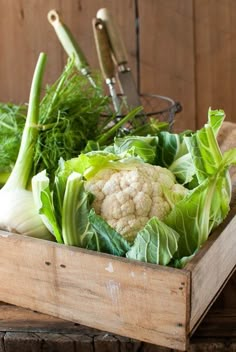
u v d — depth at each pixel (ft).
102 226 3.59
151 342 3.45
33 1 6.97
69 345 3.52
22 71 7.26
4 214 3.90
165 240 3.47
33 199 3.97
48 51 7.14
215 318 3.61
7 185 4.09
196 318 3.45
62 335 3.55
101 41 5.13
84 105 4.76
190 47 7.00
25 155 4.16
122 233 3.69
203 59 7.02
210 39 6.95
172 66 7.08
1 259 3.71
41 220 3.87
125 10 6.93
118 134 4.75
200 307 3.47
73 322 3.63
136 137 4.23
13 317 3.69
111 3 6.93
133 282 3.39
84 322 3.59
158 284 3.34
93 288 3.50
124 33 7.02
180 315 3.34
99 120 4.87
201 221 3.60
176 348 3.40
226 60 6.99
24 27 7.08
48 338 3.54
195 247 3.62
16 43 7.15
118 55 5.15
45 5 6.98
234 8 6.80
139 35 7.01
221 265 3.69
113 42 5.14
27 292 3.70
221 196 3.67
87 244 3.64
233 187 4.17
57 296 3.62
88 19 6.98
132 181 3.76
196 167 3.69
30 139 4.21
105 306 3.50
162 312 3.37
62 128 4.55
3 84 7.34
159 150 4.23
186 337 3.37
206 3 6.84
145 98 7.14
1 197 4.00
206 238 3.62
